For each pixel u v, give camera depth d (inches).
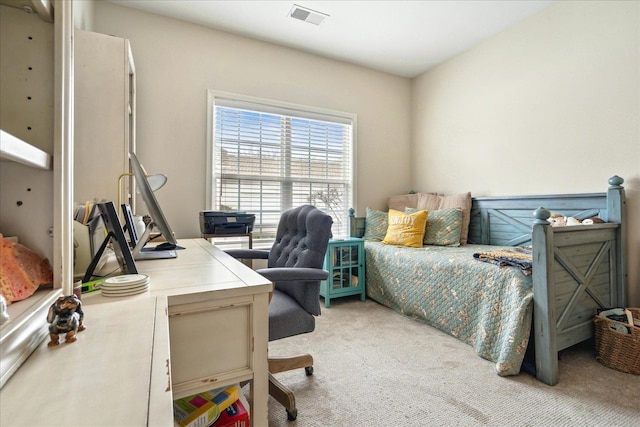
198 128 111.8
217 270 45.2
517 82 111.3
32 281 24.0
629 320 70.2
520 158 110.7
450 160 137.2
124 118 74.3
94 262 38.9
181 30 109.2
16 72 25.6
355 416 54.2
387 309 111.1
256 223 123.0
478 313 78.5
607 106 88.7
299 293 57.3
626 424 52.0
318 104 133.8
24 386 16.4
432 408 56.2
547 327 64.0
